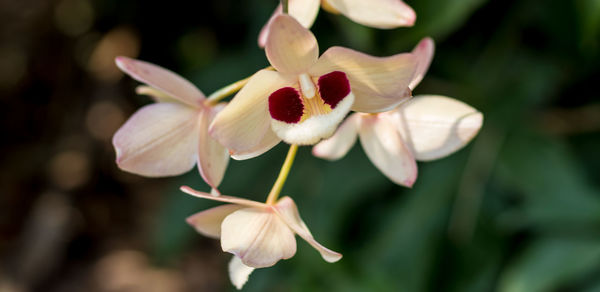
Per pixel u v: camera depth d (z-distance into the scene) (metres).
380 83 0.57
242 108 0.56
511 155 0.81
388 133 0.62
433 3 0.72
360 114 0.63
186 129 0.61
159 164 0.60
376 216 0.91
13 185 1.63
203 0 1.18
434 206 0.84
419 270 0.85
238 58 1.05
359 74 0.57
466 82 0.85
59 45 1.54
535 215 0.79
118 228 1.66
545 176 0.80
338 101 0.57
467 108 0.61
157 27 1.26
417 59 0.56
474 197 0.82
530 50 0.87
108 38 1.45
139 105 1.52
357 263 0.88
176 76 0.61
